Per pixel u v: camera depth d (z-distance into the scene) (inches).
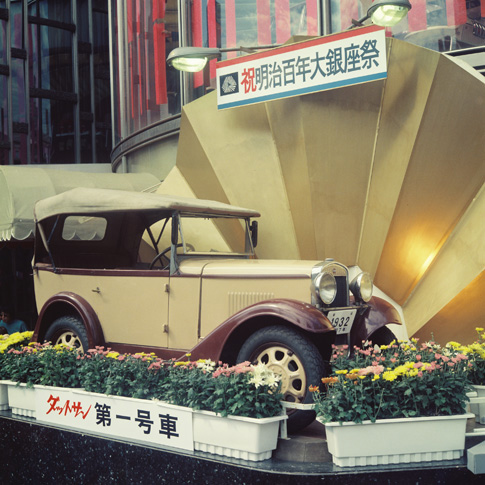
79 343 211.6
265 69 245.3
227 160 267.9
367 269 246.8
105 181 376.2
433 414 129.3
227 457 134.0
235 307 173.5
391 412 127.6
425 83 225.9
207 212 201.3
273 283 169.2
